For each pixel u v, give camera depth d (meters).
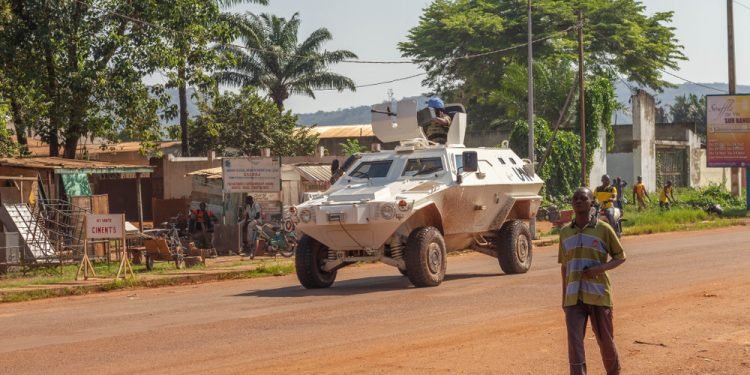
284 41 58.56
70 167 25.73
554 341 10.27
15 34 30.05
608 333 7.68
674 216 37.19
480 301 14.02
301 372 8.91
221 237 27.45
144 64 31.39
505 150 19.77
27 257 22.39
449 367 8.97
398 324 11.86
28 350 10.72
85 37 30.92
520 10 65.50
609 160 53.88
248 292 16.91
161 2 31.64
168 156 39.31
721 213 40.84
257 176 27.11
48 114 31.19
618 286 15.59
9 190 24.70
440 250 16.55
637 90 52.53
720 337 10.39
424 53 68.12
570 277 7.70
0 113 30.73
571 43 63.66
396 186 16.97
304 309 13.72
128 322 13.00
